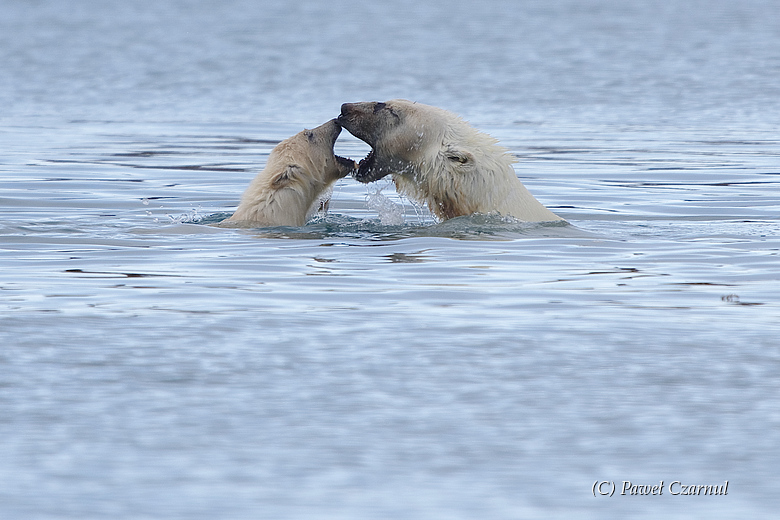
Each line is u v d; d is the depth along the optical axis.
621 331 9.51
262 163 25.45
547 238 14.12
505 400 7.73
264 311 10.16
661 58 54.72
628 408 7.55
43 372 8.22
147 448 6.84
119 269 12.12
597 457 6.75
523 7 106.38
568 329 9.58
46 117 35.19
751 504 6.15
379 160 15.28
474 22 84.75
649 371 8.34
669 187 21.20
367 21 87.19
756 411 7.47
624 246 13.84
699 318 9.96
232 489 6.26
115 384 7.98
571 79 46.50
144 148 27.97
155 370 8.31
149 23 83.44
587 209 18.33
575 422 7.30
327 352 8.84
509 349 8.95
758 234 15.07
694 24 79.25
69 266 12.30
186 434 7.07
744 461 6.68
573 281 11.62
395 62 53.84
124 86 44.53
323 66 52.00
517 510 6.05
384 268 12.24
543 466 6.62
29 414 7.36
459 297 10.81
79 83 45.25
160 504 6.06
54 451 6.77
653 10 98.81
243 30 76.62
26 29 74.88
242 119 35.28
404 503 6.11
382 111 15.03
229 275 11.81
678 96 40.81
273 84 45.16
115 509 5.99
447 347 9.00
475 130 15.03
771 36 67.75
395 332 9.46
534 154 26.83
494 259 12.78
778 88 42.44
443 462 6.66
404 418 7.37
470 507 6.07
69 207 18.03
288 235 14.40
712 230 15.55
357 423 7.28
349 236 14.38
